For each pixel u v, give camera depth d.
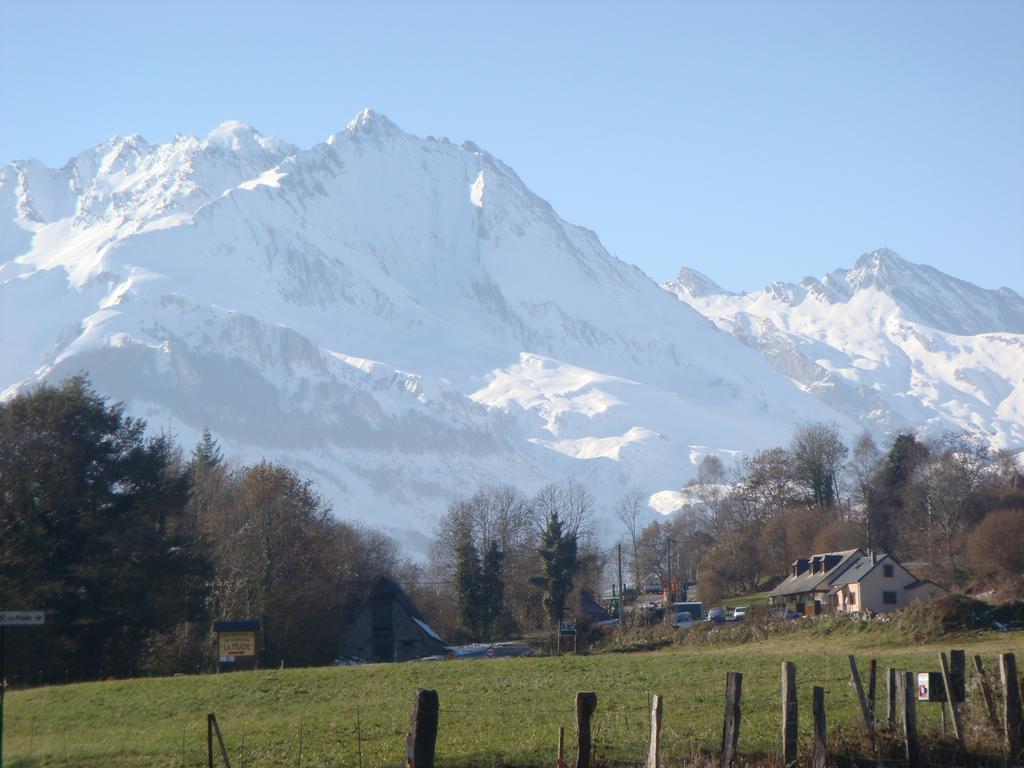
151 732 47.81
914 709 32.47
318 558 113.94
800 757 32.09
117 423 87.00
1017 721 33.31
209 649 90.50
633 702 47.59
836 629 94.50
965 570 127.25
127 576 80.00
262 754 40.12
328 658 109.69
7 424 81.31
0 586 74.44
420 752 28.52
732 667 61.66
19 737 49.12
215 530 106.06
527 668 66.75
